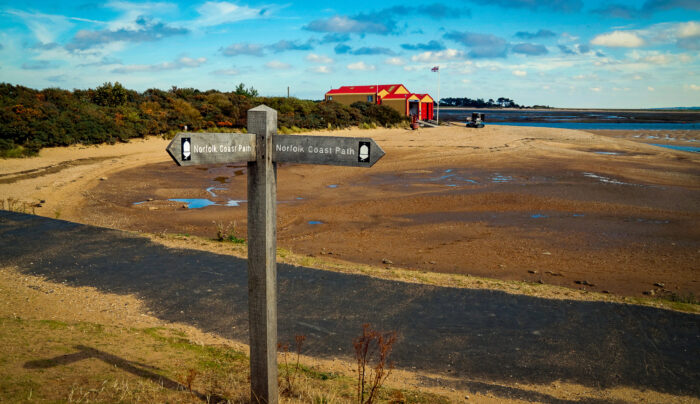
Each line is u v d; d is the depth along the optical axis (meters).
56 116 31.36
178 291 8.05
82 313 6.85
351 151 3.78
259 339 4.01
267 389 4.05
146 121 36.91
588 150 41.50
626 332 6.88
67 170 25.05
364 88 82.44
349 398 4.69
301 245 14.00
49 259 9.38
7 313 6.38
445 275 10.06
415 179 26.48
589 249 13.79
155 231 15.06
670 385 5.53
